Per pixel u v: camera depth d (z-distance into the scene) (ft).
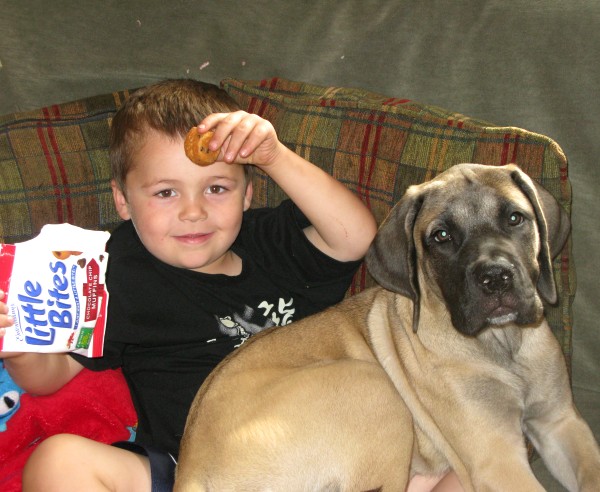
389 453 6.35
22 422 7.02
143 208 7.06
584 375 8.00
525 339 6.69
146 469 6.25
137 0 8.77
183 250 7.11
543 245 6.48
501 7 7.79
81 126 8.30
